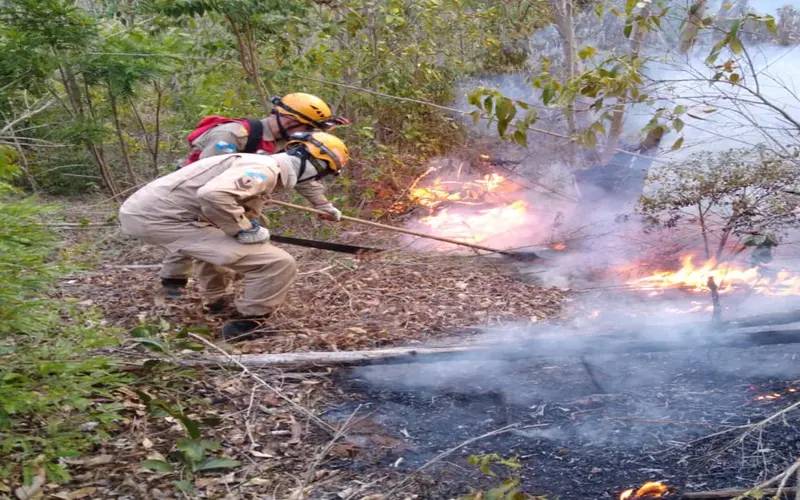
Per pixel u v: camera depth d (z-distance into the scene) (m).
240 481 3.44
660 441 3.71
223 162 5.00
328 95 8.85
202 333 4.45
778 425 3.75
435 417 4.07
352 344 4.95
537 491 3.35
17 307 3.37
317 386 4.37
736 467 3.44
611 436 3.79
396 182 8.88
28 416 3.60
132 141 9.85
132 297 5.80
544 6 9.17
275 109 5.70
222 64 8.62
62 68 8.06
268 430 3.87
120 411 3.85
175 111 10.51
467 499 3.07
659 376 4.42
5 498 3.08
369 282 6.21
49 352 3.56
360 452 3.71
